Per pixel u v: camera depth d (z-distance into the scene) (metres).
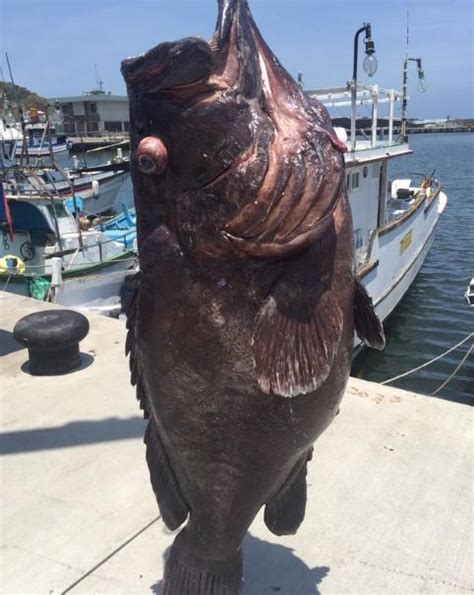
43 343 5.22
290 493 2.32
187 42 1.49
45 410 4.71
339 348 1.88
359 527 3.25
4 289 11.10
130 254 12.16
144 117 1.69
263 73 1.66
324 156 1.64
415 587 2.83
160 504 2.32
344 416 4.39
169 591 2.34
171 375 1.95
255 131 1.58
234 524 2.20
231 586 2.32
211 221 1.68
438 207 16.95
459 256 18.61
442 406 4.53
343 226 1.81
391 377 10.94
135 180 1.83
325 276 1.76
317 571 2.93
